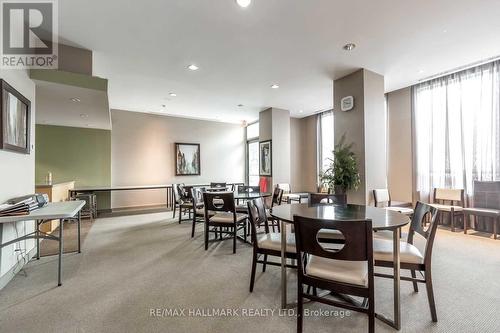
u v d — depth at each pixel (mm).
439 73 4324
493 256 2951
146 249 3311
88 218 5445
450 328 1630
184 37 3051
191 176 8039
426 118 4773
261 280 2371
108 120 5488
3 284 2258
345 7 2516
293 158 7820
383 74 4262
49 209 2482
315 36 3062
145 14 2574
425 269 1720
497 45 3316
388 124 5391
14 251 2512
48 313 1831
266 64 3869
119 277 2443
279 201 3822
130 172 7125
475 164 4148
